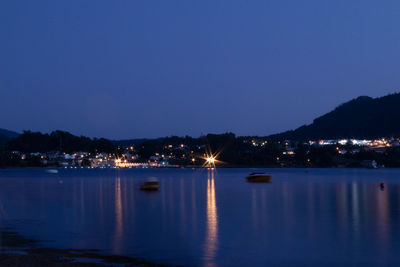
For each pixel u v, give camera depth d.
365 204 55.91
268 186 99.44
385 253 27.64
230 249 28.53
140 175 196.12
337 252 27.86
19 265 22.47
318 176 168.62
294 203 57.81
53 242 29.95
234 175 192.12
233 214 45.78
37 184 110.56
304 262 25.55
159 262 24.94
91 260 24.89
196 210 49.66
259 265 24.75
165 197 68.50
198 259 25.84
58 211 48.16
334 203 57.50
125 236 32.59
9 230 34.75
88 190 86.31
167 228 36.31
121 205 55.44
